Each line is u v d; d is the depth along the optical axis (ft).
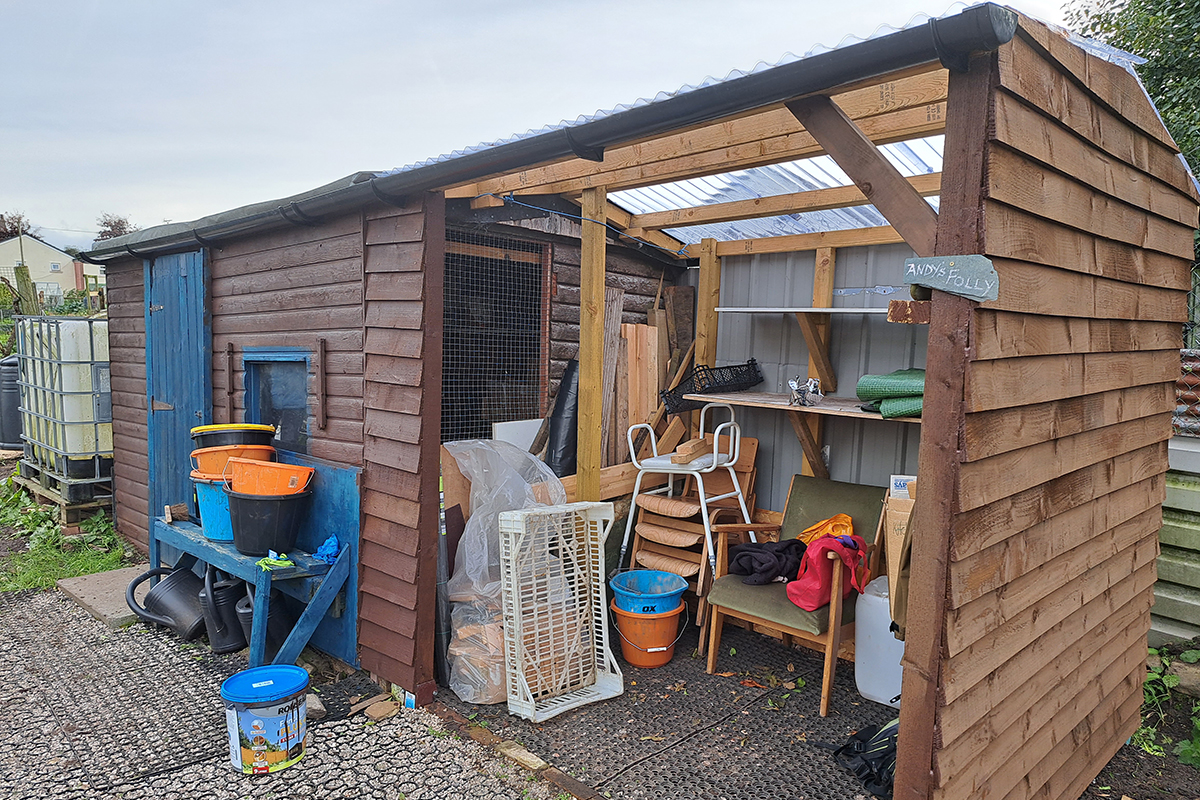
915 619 5.98
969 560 6.03
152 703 10.55
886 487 12.89
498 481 12.19
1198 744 9.98
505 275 15.15
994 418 6.06
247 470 11.15
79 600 14.49
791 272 14.93
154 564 14.11
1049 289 6.64
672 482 15.53
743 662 12.56
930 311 5.89
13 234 116.47
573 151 7.76
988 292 5.34
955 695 6.02
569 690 11.11
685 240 16.79
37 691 10.88
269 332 13.43
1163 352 9.93
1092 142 7.14
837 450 14.28
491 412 15.07
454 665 10.95
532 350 15.75
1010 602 6.81
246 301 13.98
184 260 15.31
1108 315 7.97
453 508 12.52
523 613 10.61
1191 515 11.86
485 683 10.65
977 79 5.41
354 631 11.57
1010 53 5.50
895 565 8.57
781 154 9.54
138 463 17.99
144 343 17.49
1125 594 9.78
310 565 11.22
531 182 12.25
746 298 15.71
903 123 8.55
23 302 28.89
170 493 16.24
